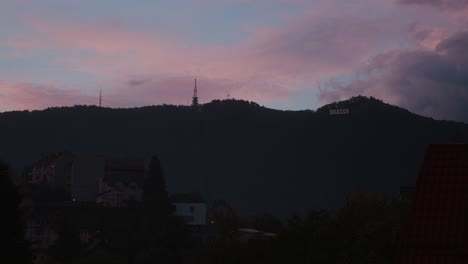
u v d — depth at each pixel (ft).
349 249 170.30
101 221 390.21
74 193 483.92
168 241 350.43
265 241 235.81
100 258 315.37
